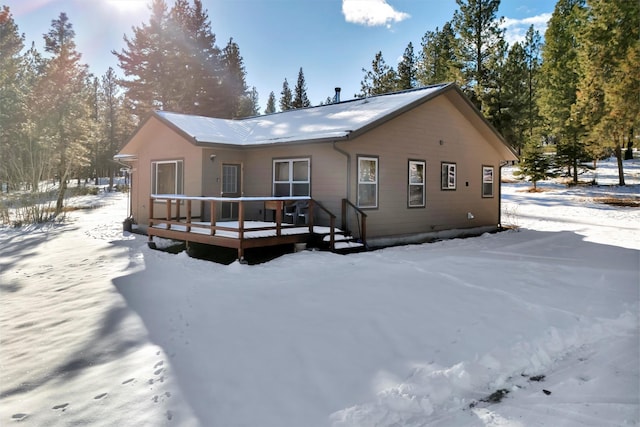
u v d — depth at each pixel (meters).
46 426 2.88
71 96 25.59
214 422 2.89
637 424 2.88
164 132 12.76
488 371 3.68
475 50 27.45
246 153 12.08
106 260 9.12
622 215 17.05
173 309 5.49
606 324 4.81
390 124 10.87
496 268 7.35
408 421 2.94
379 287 6.03
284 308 5.31
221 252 9.66
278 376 3.56
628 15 21.97
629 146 33.06
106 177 55.47
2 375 3.75
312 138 9.71
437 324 4.64
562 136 30.25
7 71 23.83
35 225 15.84
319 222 10.41
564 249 9.95
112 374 3.70
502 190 28.25
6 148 20.34
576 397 3.30
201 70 31.81
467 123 13.51
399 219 11.23
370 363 3.77
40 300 6.20
